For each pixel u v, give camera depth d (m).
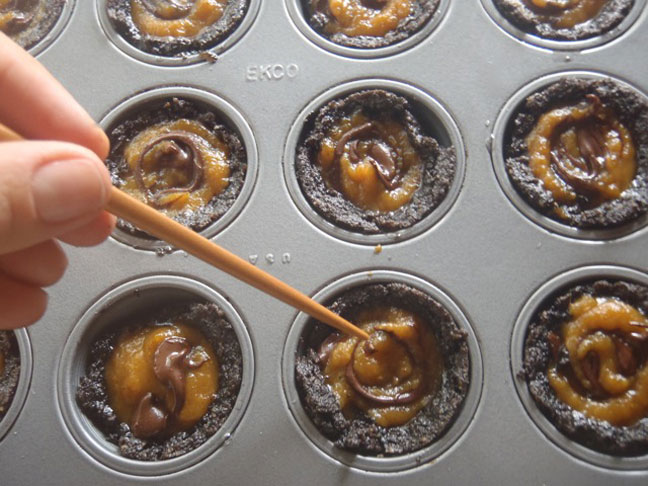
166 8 0.19
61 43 0.19
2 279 0.14
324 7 0.19
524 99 0.17
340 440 0.14
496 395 0.14
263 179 0.17
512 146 0.17
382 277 0.16
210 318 0.16
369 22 0.18
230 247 0.16
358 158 0.17
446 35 0.17
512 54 0.17
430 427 0.15
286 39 0.18
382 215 0.16
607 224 0.15
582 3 0.18
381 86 0.17
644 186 0.16
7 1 0.20
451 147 0.16
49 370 0.16
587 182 0.16
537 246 0.15
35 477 0.15
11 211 0.10
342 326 0.14
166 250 0.16
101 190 0.10
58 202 0.10
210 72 0.18
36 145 0.10
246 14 0.18
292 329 0.15
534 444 0.14
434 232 0.16
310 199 0.16
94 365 0.16
